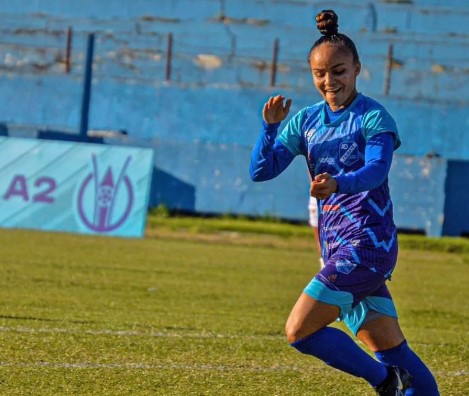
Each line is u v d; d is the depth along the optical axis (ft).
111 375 47.11
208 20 253.85
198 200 188.34
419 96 223.92
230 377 48.08
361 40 239.91
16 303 73.31
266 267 116.37
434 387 39.04
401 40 238.89
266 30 245.86
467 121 197.57
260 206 187.01
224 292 89.92
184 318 70.49
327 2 253.03
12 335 57.47
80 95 208.54
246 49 239.50
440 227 182.09
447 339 66.44
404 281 112.57
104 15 256.32
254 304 82.23
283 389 45.78
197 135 204.64
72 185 145.69
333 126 36.45
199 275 103.45
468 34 247.91
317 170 37.22
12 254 111.96
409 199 183.11
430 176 182.80
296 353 56.29
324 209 36.94
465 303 92.99
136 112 206.59
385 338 38.04
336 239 36.42
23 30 234.79
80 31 246.27
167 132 205.46
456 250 160.45
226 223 171.32
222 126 204.13
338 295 35.22
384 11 252.21
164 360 52.06
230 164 187.93
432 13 250.57
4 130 195.62
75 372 47.39
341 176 33.37
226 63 225.97
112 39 233.14
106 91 206.90
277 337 62.54
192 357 53.36
